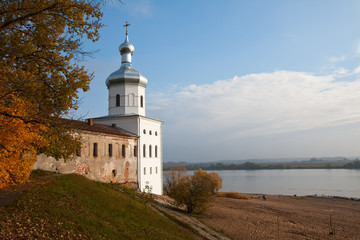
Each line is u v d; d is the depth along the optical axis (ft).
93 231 51.29
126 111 159.12
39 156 93.76
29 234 41.14
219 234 96.99
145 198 95.40
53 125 51.42
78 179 82.07
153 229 69.77
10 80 47.80
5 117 50.11
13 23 46.16
